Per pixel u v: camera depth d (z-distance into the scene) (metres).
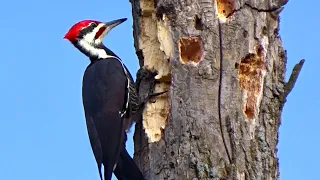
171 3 9.28
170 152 8.70
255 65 9.14
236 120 8.63
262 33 9.17
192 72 8.89
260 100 8.98
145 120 9.85
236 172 8.29
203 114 8.65
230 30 8.95
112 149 9.77
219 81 8.77
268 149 8.70
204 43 8.94
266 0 9.27
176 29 9.18
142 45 10.16
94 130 10.30
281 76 9.35
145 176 9.10
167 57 9.41
